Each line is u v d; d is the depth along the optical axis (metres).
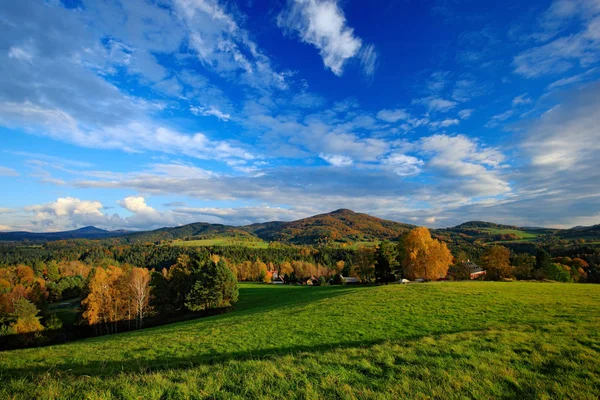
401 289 31.16
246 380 7.66
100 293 49.16
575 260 83.38
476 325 15.25
